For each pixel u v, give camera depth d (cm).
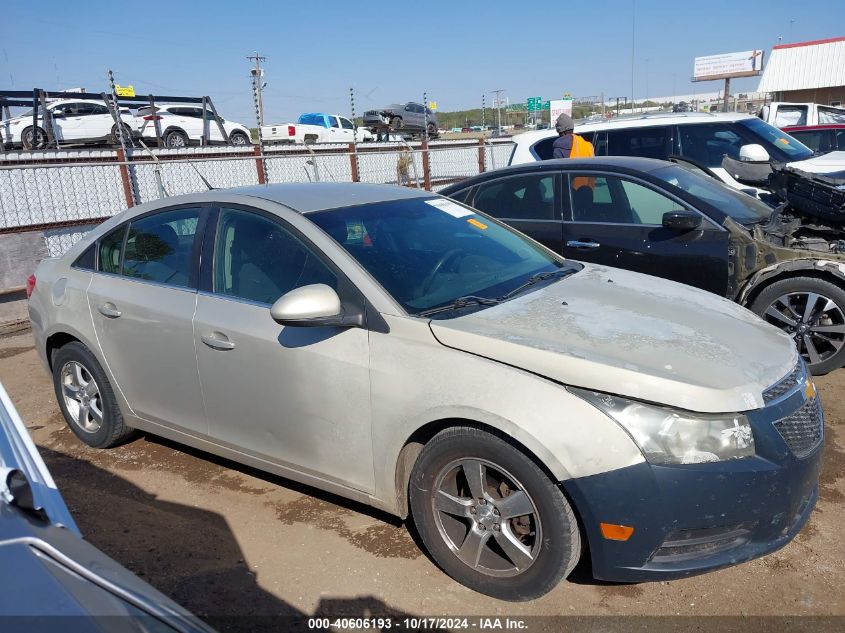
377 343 303
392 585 299
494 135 3138
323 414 319
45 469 191
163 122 2066
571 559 268
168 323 371
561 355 271
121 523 357
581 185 584
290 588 300
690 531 261
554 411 261
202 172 1144
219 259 367
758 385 273
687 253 526
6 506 165
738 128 944
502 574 283
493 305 324
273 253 349
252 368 339
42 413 523
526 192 612
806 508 292
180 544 336
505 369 276
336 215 358
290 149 1525
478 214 429
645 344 286
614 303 334
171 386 381
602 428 256
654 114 1014
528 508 271
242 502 375
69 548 158
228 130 2322
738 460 259
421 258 348
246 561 320
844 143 1390
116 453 443
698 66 4875
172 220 397
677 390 258
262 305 342
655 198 550
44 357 461
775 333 326
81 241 446
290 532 343
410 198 408
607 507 254
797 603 280
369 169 1474
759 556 270
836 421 444
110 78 1303
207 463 424
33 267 897
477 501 285
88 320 417
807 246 514
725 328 316
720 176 901
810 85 3669
